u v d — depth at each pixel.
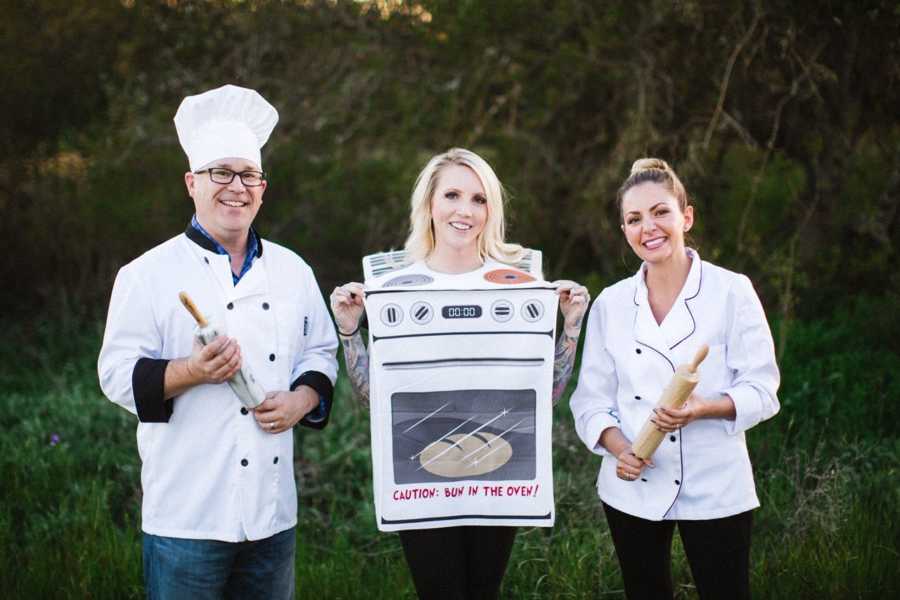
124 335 2.81
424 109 8.52
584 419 3.11
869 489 4.37
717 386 2.97
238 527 2.79
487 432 2.97
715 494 2.95
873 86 6.57
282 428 2.83
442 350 2.94
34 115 8.60
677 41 7.25
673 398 2.76
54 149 8.97
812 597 3.79
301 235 9.44
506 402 2.97
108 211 9.11
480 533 3.06
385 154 9.24
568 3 7.65
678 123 7.47
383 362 2.94
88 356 7.38
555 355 3.14
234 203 2.87
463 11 7.75
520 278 3.05
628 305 3.11
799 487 4.41
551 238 8.77
